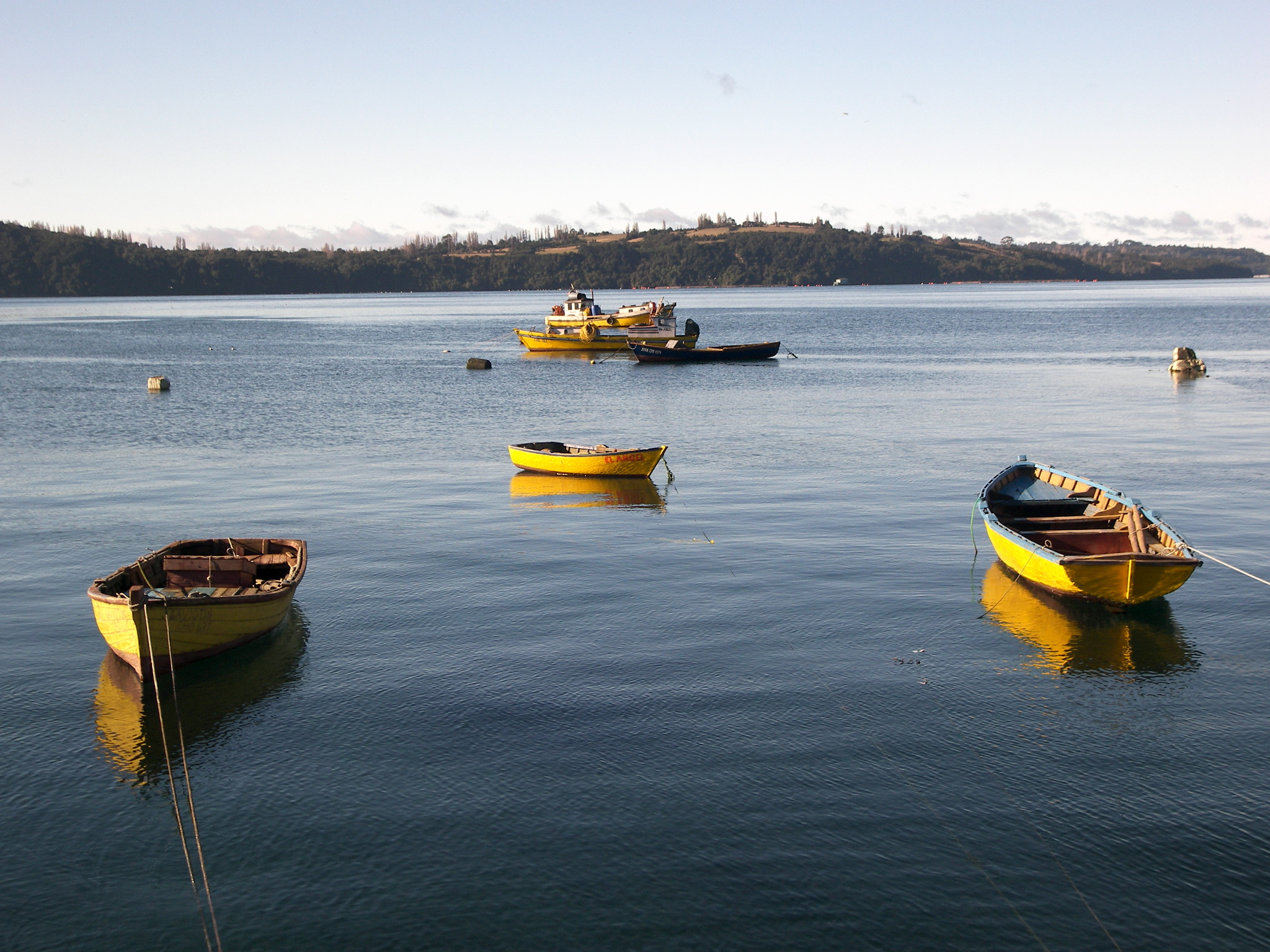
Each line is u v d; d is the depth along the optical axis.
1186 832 14.91
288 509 35.03
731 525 32.28
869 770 16.69
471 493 37.50
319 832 15.12
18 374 88.75
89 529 32.22
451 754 17.34
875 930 12.92
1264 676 20.41
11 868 14.39
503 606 24.64
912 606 24.50
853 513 33.62
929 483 38.38
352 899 13.64
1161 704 19.14
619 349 109.50
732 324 171.88
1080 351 105.12
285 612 23.50
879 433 51.03
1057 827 15.03
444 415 60.91
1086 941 12.70
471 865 14.28
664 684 20.08
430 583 26.53
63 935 13.02
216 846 14.84
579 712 18.84
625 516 33.72
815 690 19.75
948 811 15.45
